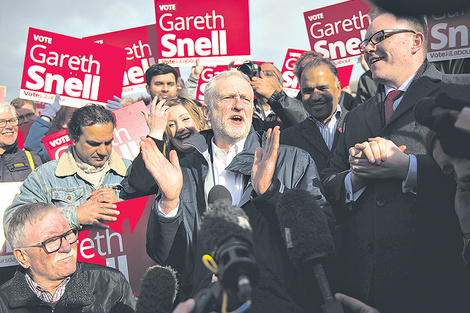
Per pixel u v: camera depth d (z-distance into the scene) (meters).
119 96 4.56
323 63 3.79
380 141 2.39
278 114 3.90
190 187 2.78
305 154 2.75
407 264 2.36
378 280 2.39
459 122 1.65
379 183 2.47
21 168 3.98
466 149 1.69
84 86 4.53
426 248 2.36
